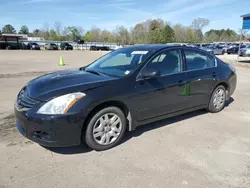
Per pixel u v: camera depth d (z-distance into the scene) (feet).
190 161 9.30
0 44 131.13
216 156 9.72
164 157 9.57
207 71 14.19
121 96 10.05
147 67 11.32
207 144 10.80
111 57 13.55
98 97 9.36
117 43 246.27
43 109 8.67
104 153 9.84
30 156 9.41
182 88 12.64
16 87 22.18
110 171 8.52
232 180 8.12
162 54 12.18
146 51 12.25
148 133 11.92
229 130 12.50
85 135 9.55
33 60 59.82
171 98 12.24
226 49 113.80
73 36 267.80
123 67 11.62
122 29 262.67
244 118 14.46
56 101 8.75
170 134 11.85
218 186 7.78
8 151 9.73
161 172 8.52
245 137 11.63
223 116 14.79
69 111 8.78
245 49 70.69
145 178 8.14
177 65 12.76
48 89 9.42
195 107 14.01
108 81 10.12
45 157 9.36
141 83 10.86
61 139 8.88
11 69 38.06
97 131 9.78
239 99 19.34
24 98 9.55
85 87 9.44
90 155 9.63
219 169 8.78
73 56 82.58
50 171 8.43
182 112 13.34
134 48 13.43
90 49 166.40
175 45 13.23
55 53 102.83
